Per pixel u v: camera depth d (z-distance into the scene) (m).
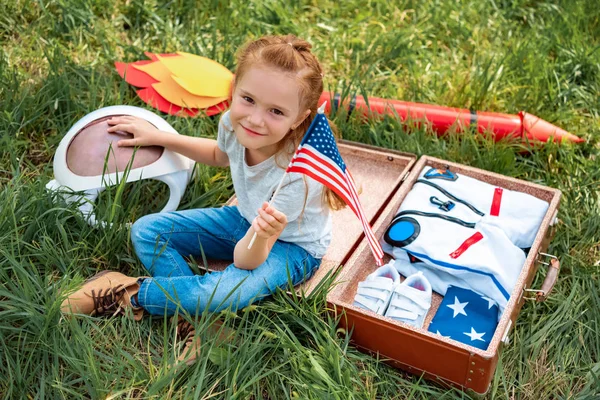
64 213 1.94
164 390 1.67
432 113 2.41
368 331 1.78
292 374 1.74
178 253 1.92
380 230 2.04
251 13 2.81
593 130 2.48
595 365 1.83
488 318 1.89
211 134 2.32
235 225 1.95
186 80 2.35
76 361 1.67
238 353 1.74
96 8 2.69
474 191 2.08
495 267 1.92
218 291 1.79
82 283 1.80
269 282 1.82
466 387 1.74
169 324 1.84
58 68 2.39
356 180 2.23
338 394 1.68
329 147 1.70
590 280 2.01
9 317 1.74
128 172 1.90
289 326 1.84
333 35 2.80
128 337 1.77
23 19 2.57
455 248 1.95
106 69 2.48
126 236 1.95
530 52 2.71
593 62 2.67
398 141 2.34
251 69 1.68
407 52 2.73
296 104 1.70
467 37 2.83
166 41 2.63
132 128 1.95
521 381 1.81
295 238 1.87
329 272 1.86
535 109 2.53
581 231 2.17
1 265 1.80
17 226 1.91
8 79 2.28
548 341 1.89
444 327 1.88
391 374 1.81
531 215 2.04
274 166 1.80
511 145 2.36
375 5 2.98
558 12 2.93
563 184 2.30
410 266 2.00
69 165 1.94
